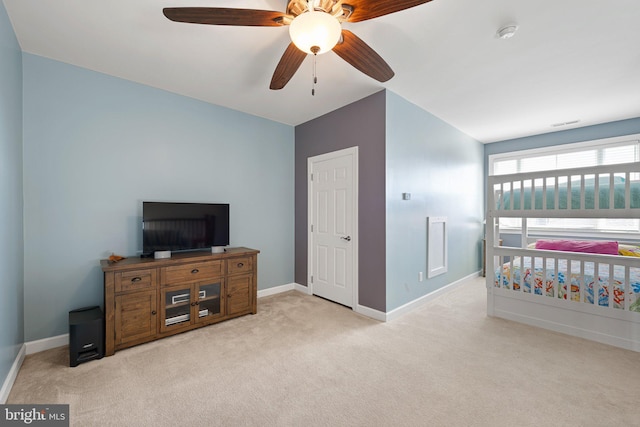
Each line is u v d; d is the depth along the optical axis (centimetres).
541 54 235
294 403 171
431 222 372
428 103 341
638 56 238
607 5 178
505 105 347
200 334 267
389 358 223
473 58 241
